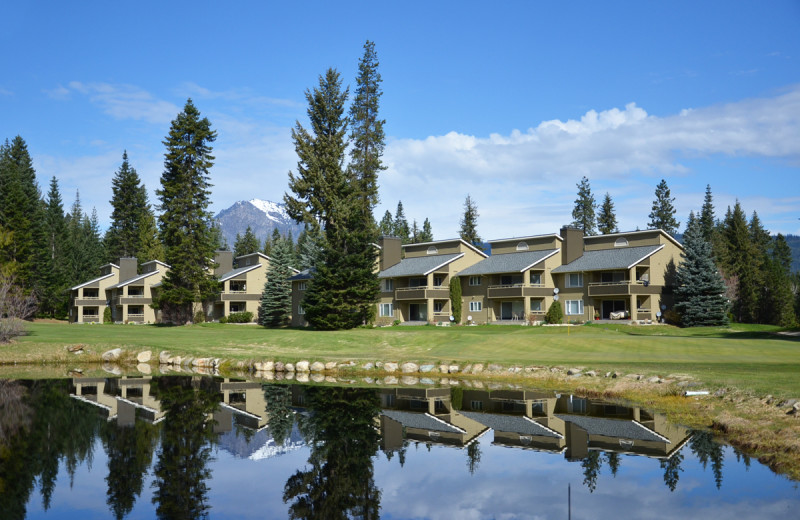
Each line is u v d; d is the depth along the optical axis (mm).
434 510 16594
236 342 58000
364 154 78812
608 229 114500
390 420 27953
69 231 122562
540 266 71875
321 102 69562
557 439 23422
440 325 72000
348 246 67938
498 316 74625
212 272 97875
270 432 25781
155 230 123562
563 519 15461
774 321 91938
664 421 24531
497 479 19031
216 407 31469
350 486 18797
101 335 64188
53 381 41531
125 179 123375
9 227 88625
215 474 20000
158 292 98438
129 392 36562
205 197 83625
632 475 18703
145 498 17625
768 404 22828
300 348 54156
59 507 16812
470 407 30531
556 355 43156
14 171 105750
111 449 22938
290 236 146125
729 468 18562
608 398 30219
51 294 105688
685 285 67562
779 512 14953
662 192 112250
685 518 14930
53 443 23828
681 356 38594
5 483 18984
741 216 97250
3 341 55062
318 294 65500
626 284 65938
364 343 54844
